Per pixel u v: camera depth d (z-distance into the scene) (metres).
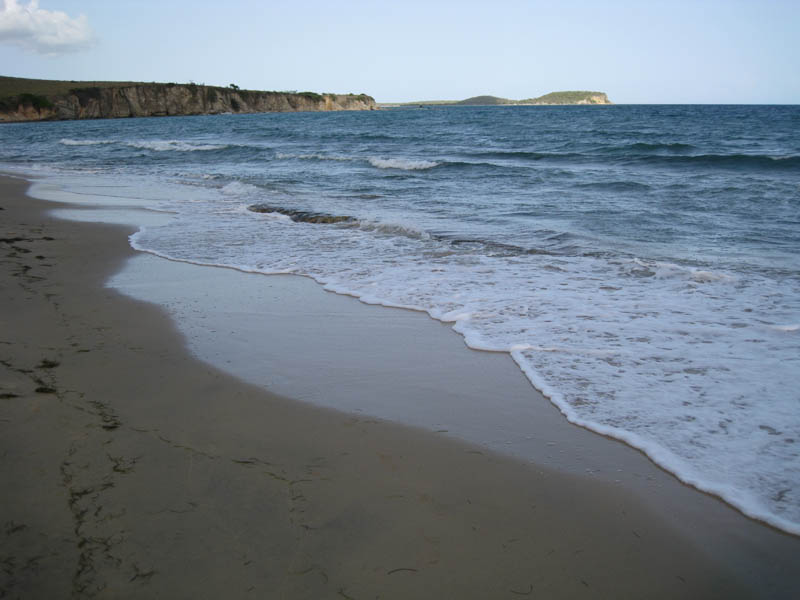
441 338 4.04
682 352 3.69
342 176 15.24
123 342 3.91
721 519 2.14
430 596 1.74
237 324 4.33
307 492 2.25
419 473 2.42
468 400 3.12
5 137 42.59
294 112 128.62
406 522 2.08
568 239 7.40
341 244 7.21
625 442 2.67
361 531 2.02
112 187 13.41
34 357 3.57
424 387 3.28
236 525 2.02
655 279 5.46
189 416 2.88
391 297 5.00
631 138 28.02
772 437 2.67
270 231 8.08
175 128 51.09
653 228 8.05
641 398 3.09
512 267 6.01
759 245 6.96
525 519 2.13
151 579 1.76
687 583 1.83
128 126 58.44
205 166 19.00
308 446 2.62
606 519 2.14
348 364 3.61
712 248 6.85
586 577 1.84
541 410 3.00
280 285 5.42
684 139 27.11
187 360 3.62
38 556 1.83
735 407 2.96
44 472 2.30
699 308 4.57
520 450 2.62
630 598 1.76
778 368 3.40
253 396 3.14
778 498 2.25
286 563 1.85
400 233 7.84
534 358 3.65
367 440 2.70
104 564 1.81
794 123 41.19
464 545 1.97
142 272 5.89
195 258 6.52
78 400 3.00
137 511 2.08
